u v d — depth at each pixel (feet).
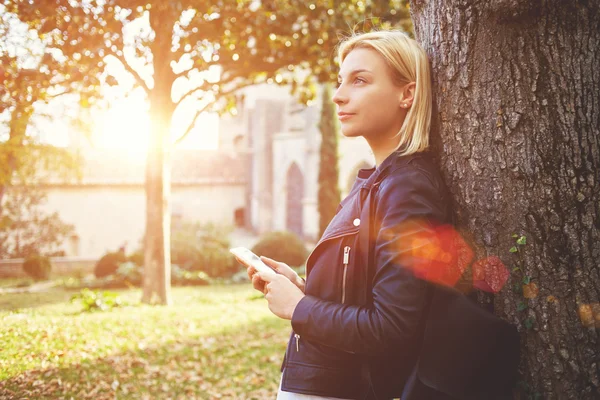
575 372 5.69
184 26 26.81
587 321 5.69
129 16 22.90
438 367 4.93
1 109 21.07
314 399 5.24
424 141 5.69
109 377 14.44
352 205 5.49
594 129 5.83
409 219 4.82
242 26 28.96
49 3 20.49
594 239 5.76
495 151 5.91
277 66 32.68
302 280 6.39
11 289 42.34
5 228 64.64
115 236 94.58
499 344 5.06
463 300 5.08
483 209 5.96
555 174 5.76
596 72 5.85
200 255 59.52
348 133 5.71
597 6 5.77
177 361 17.72
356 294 5.19
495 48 5.89
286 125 116.98
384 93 5.57
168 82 31.81
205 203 112.27
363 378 5.20
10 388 11.74
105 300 29.96
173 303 34.58
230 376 16.89
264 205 114.11
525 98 5.81
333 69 32.60
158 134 33.04
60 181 87.40
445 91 6.20
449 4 6.13
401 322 4.59
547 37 5.78
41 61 22.75
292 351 5.53
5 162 32.12
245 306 33.35
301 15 30.99
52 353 14.94
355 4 31.27
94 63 24.17
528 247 5.79
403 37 5.76
